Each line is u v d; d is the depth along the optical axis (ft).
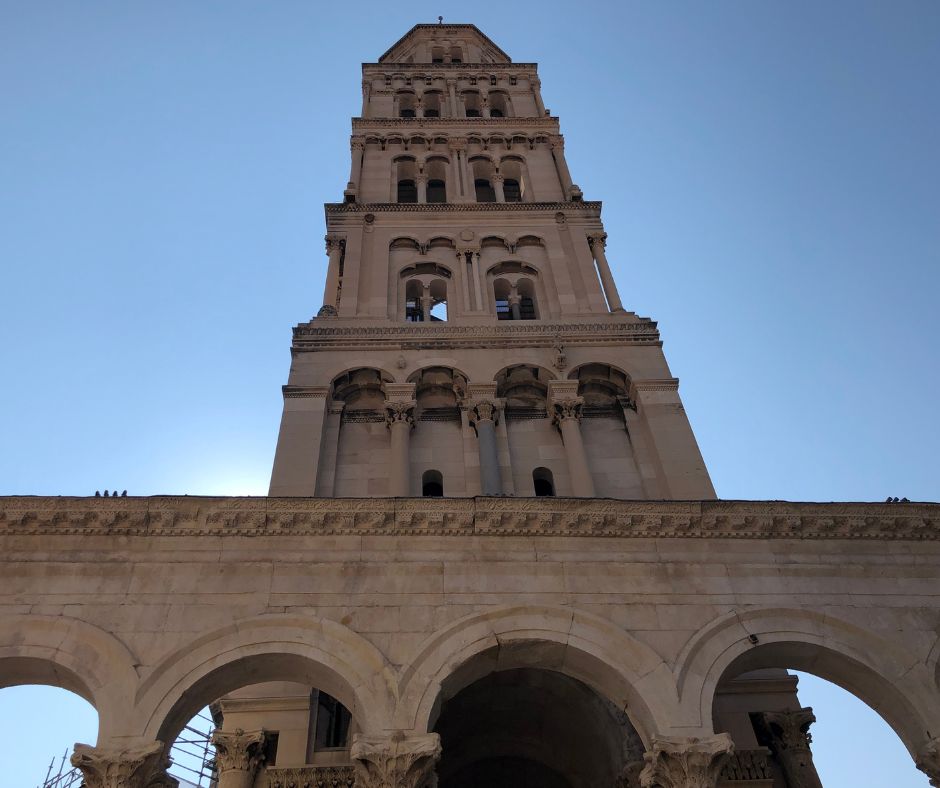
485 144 151.23
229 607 59.16
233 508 63.77
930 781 55.77
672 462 91.45
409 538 63.77
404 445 94.27
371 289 116.57
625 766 64.08
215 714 83.20
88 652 56.24
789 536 66.03
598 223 130.11
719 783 66.23
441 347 105.40
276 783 66.39
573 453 93.04
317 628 58.29
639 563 63.62
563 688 71.05
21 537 61.93
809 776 69.36
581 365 103.24
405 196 144.15
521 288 122.52
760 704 73.82
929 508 66.69
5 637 56.65
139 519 62.80
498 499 65.16
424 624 58.90
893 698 58.18
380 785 51.42
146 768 51.49
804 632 60.34
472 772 81.05
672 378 101.40
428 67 176.65
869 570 64.28
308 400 97.19
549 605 60.18
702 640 59.31
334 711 74.13
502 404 99.09
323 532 63.67
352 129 153.28
